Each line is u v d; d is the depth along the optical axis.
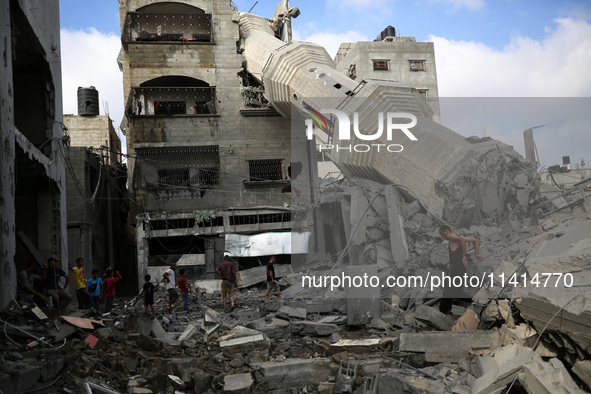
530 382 5.56
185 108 28.38
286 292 12.42
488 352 7.06
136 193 26.28
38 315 8.72
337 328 9.51
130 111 26.73
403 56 33.56
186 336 9.33
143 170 26.73
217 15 28.45
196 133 27.16
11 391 5.11
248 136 27.53
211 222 26.16
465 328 7.97
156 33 28.69
